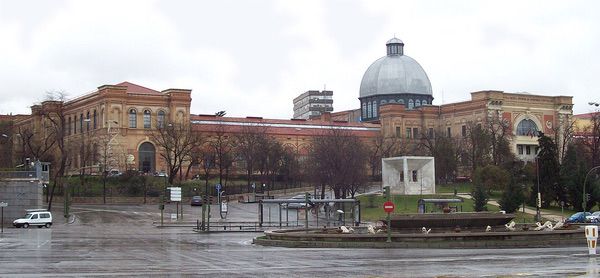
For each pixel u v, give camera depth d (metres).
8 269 34.25
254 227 83.31
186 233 74.38
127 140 154.62
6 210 93.81
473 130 153.88
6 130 164.25
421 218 54.66
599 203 111.81
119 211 111.69
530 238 48.72
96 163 150.62
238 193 141.12
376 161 160.88
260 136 149.62
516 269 32.31
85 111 162.75
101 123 154.62
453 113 186.75
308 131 177.12
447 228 55.06
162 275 31.36
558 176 113.62
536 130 182.62
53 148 158.12
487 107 177.12
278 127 174.25
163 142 144.75
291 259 39.06
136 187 130.25
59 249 48.81
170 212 111.06
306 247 49.09
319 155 128.75
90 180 131.50
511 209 104.81
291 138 174.00
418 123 189.38
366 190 141.62
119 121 154.25
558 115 185.50
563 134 172.88
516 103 181.12
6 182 94.06
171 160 144.38
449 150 147.38
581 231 50.41
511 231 51.56
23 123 175.38
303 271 32.66
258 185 145.88
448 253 41.97
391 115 186.38
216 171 156.00
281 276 30.72
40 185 96.06
